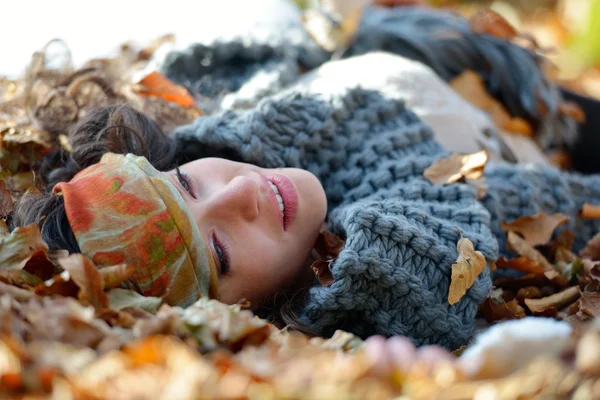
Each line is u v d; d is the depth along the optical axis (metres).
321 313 1.00
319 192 1.11
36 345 0.67
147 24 1.76
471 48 1.62
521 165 1.32
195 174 1.08
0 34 1.69
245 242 1.01
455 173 1.17
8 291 0.77
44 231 0.98
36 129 1.28
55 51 1.43
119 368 0.63
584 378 0.63
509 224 1.21
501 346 0.67
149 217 0.93
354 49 1.61
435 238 1.01
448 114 1.39
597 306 0.98
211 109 1.41
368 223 0.98
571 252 1.23
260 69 1.51
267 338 0.77
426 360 0.67
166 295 0.88
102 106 1.26
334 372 0.63
